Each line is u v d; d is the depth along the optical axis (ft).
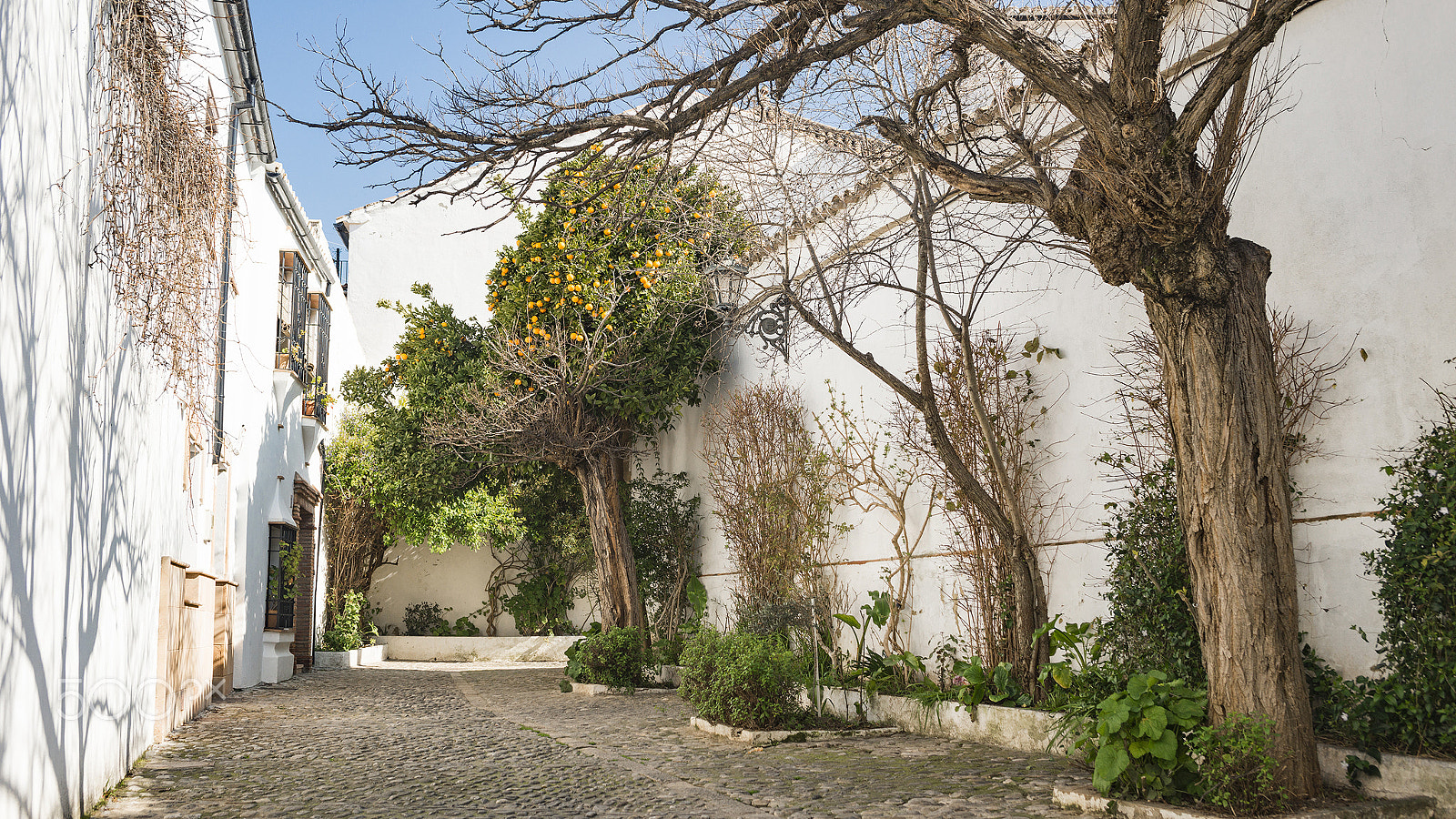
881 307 34.60
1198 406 16.34
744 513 41.93
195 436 25.54
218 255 20.27
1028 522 26.99
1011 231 28.55
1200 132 15.66
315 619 52.26
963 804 17.28
